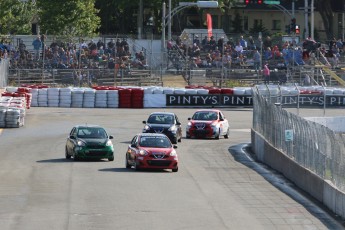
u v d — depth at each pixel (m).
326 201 57.69
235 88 145.50
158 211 54.81
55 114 128.62
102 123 118.12
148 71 157.25
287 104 112.00
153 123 99.12
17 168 75.12
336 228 50.38
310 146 64.44
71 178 68.94
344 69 154.25
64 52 155.62
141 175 71.75
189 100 143.12
